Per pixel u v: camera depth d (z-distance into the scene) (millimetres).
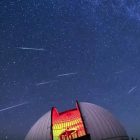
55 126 23875
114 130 23859
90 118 23828
